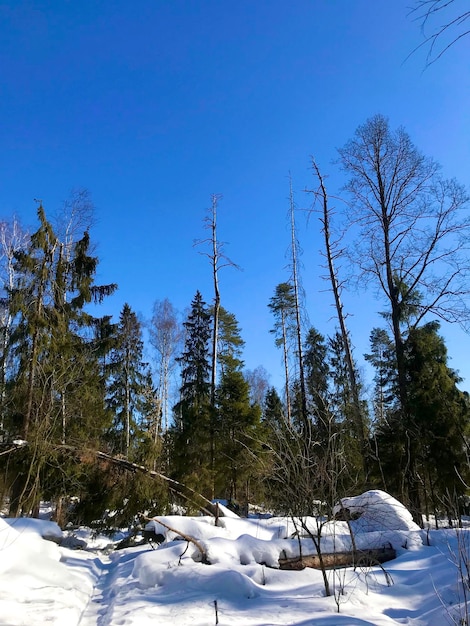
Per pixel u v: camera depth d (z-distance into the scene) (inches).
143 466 518.9
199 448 732.7
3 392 535.8
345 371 989.8
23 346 543.8
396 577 298.7
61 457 501.4
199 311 1114.7
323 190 685.3
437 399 695.1
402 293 687.1
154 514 502.0
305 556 334.6
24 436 497.7
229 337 1140.5
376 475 674.8
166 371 1211.2
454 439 664.4
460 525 245.0
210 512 488.7
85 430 590.2
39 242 568.7
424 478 694.5
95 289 677.9
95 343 669.9
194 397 946.7
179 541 390.6
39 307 556.4
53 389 522.6
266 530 419.8
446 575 278.7
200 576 281.4
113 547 519.5
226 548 333.1
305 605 237.9
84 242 661.3
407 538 375.6
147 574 301.1
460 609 202.8
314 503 303.7
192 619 219.3
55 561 334.6
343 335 644.7
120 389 1032.2
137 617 222.1
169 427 1051.9
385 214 669.9
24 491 455.2
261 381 1594.5
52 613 226.7
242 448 690.8
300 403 717.3
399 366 645.9
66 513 542.0
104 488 503.2
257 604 245.6
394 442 682.2
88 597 290.4
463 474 649.0
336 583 278.5
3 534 332.8
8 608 226.2
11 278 693.9
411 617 227.8
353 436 601.3
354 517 440.8
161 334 1235.9
